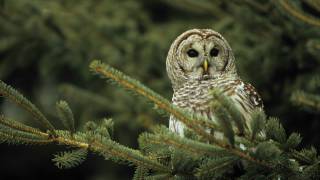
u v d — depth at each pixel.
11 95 8.37
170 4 16.69
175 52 13.48
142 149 8.69
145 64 17.05
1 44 17.38
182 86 13.09
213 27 15.69
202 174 8.46
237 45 15.31
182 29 17.23
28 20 17.02
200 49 13.14
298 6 12.44
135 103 16.81
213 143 8.29
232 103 8.19
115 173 20.72
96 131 8.86
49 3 17.22
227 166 8.47
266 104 15.73
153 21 19.12
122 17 17.66
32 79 19.23
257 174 8.58
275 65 15.07
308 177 8.60
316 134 15.73
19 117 19.70
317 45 13.62
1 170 21.16
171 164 8.65
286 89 15.31
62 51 17.48
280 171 8.58
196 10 15.73
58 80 18.47
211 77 13.10
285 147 8.52
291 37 14.36
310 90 14.66
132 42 17.19
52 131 8.54
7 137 8.38
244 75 15.38
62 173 21.25
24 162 21.25
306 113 15.52
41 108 18.91
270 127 8.56
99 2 17.94
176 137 8.19
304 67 14.87
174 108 8.32
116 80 8.18
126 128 17.28
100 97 17.09
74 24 17.22
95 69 8.11
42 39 17.38
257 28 14.72
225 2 15.16
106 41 17.33
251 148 8.51
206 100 11.66
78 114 17.47
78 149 8.59
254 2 13.73
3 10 16.88
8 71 17.98
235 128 8.59
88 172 21.12
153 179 8.62
